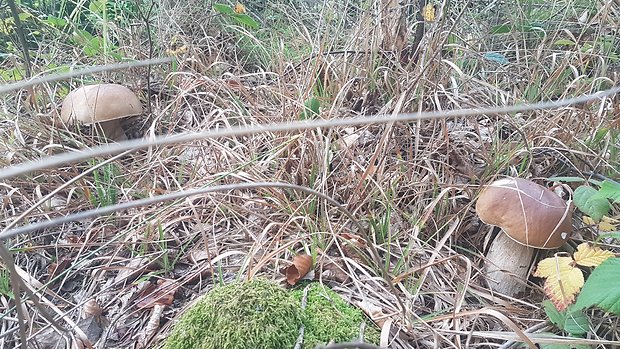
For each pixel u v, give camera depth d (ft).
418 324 6.03
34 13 13.93
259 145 8.81
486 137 9.00
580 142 7.92
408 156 8.45
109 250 7.42
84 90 8.96
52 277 7.08
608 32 11.66
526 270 6.75
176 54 11.69
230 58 13.05
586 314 6.06
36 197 8.07
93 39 11.43
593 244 6.02
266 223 7.50
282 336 4.95
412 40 11.44
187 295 6.66
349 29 12.65
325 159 7.60
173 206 7.55
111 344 6.07
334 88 9.96
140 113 9.39
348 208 7.58
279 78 9.78
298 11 14.24
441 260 6.49
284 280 6.29
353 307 5.99
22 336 3.61
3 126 9.12
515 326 5.34
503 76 10.83
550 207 6.25
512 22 12.00
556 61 10.71
